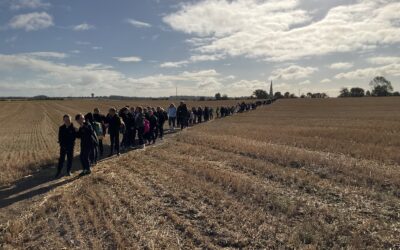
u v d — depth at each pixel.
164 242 7.27
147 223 8.29
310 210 8.75
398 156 14.70
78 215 8.92
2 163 16.02
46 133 31.23
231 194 10.25
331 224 7.88
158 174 12.78
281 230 7.70
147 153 17.50
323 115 52.78
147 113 21.11
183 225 8.10
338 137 22.45
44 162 16.03
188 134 25.22
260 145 18.41
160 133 23.62
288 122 38.09
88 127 13.41
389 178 11.26
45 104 102.50
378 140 20.34
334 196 9.93
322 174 12.22
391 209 8.84
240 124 36.06
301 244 7.00
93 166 14.70
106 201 9.75
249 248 7.04
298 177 11.70
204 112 42.81
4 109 79.81
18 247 7.39
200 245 7.20
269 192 10.23
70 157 13.46
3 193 11.27
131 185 11.45
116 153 17.97
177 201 9.80
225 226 8.02
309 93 173.75
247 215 8.53
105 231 7.92
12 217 9.16
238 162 14.30
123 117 19.39
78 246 7.31
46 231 8.12
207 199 9.83
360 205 9.12
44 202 9.95
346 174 12.03
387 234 7.32
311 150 17.55
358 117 44.94
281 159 14.56
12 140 25.77
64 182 12.44
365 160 14.54
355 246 6.78
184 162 14.78
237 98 157.50
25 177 13.27
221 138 22.08
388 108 71.75
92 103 109.12
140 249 7.01
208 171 12.70
